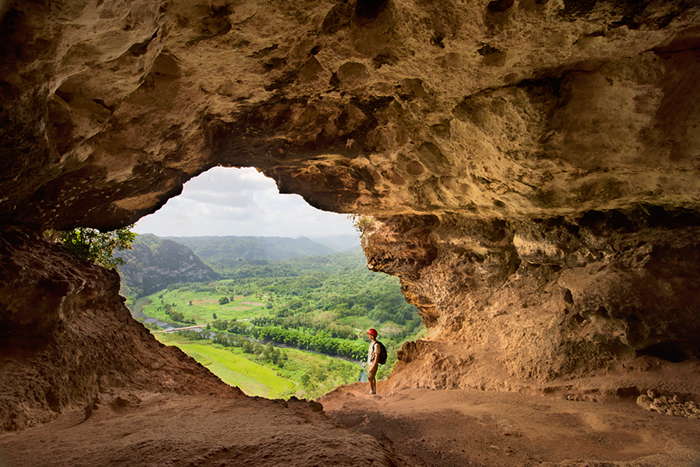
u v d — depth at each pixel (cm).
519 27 302
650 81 318
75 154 331
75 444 199
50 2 171
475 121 427
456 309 852
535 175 453
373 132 550
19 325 291
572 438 347
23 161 255
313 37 349
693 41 294
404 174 625
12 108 200
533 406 453
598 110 357
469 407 477
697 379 413
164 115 388
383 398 646
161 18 243
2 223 350
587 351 508
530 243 650
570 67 344
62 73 227
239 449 177
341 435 217
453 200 635
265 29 316
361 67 407
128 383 375
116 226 551
